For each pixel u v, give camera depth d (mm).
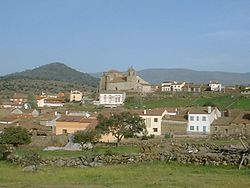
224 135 95562
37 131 96938
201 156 43344
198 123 107812
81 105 173875
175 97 176125
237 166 40875
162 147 62250
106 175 37188
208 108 109438
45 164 45938
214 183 31750
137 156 46531
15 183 33125
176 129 109188
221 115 120375
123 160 46094
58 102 198125
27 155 49719
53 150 70312
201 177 35000
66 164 45500
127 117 85625
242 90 179625
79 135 76500
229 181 32688
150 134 104312
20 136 73438
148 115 110125
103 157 46719
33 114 135875
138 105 161500
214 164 41969
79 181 34125
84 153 62062
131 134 84562
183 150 53750
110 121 83750
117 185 31234
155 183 31719
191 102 162250
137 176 36156
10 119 115312
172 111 118312
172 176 35812
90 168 43000
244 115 109500
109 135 89438
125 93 181375
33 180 35250
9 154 53719
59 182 33688
